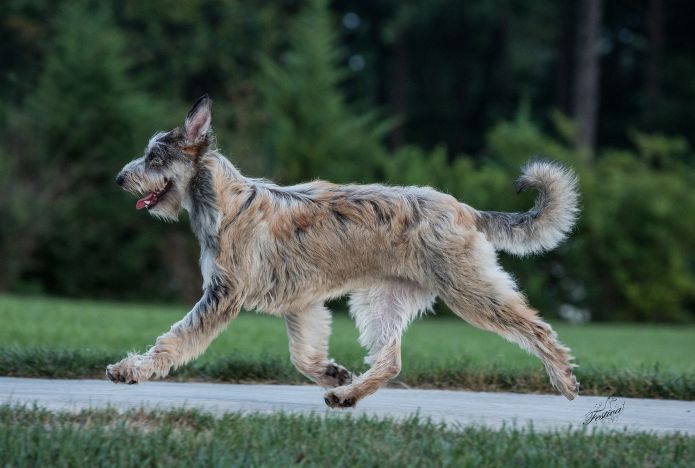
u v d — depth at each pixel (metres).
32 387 17.91
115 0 71.38
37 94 61.09
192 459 12.38
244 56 74.50
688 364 27.30
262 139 60.69
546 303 58.38
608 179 60.78
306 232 16.31
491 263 16.33
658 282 59.72
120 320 36.00
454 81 100.94
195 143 16.70
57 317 36.19
